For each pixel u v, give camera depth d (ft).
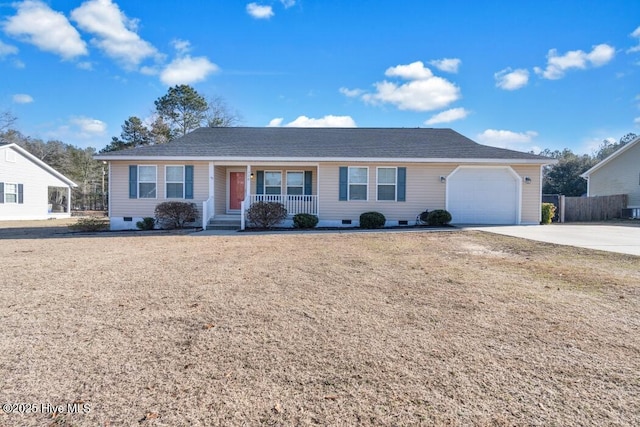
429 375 8.16
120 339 10.16
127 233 41.24
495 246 27.68
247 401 7.15
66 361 8.80
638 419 6.52
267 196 47.62
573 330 10.70
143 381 7.89
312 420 6.54
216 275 18.21
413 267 20.10
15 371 8.29
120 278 17.49
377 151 48.06
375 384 7.79
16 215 71.92
